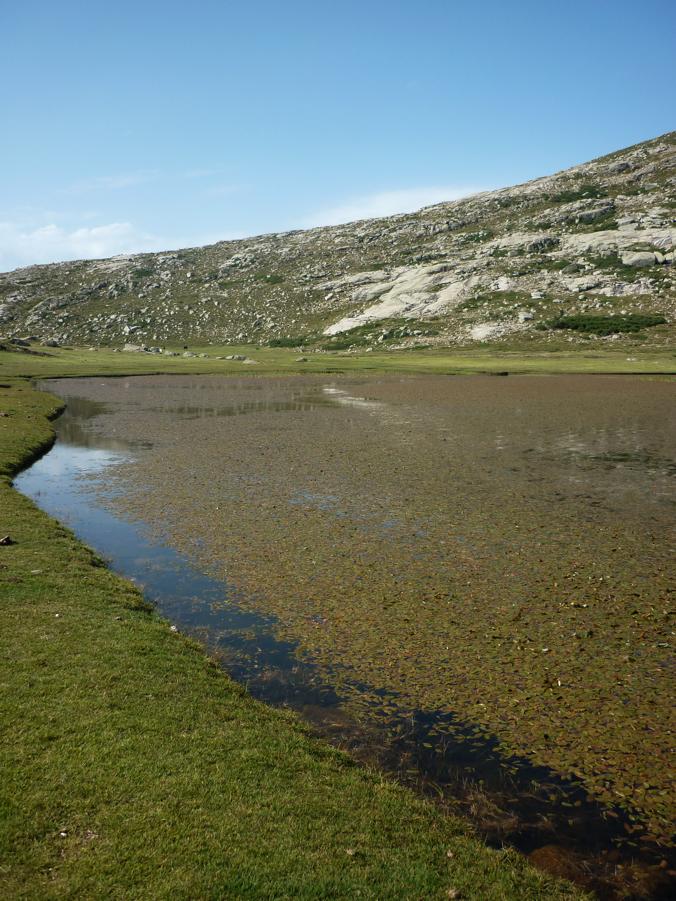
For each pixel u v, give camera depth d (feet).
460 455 133.80
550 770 36.06
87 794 30.27
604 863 29.27
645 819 32.27
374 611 57.36
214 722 37.93
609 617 55.88
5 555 66.54
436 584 63.52
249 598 60.49
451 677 46.21
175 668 44.83
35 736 34.83
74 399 261.65
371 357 524.11
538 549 73.87
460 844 29.25
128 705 38.88
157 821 28.63
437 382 330.75
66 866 25.72
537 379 336.08
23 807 28.99
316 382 343.26
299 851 27.43
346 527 82.64
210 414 209.77
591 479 110.73
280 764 34.06
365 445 146.72
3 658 44.06
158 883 25.04
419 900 25.32
